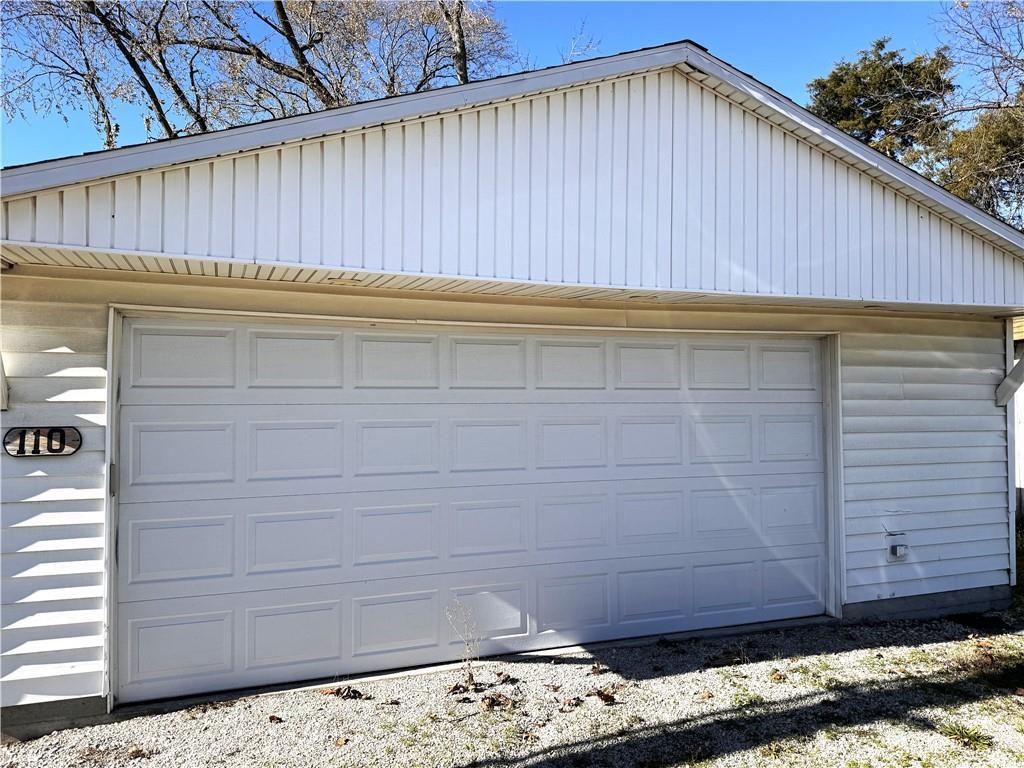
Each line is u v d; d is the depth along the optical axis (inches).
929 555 254.7
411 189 157.3
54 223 130.8
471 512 204.5
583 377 218.5
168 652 174.6
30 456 158.6
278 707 171.3
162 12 532.4
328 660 189.2
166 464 175.6
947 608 256.4
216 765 144.6
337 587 190.2
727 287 190.2
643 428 225.0
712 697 180.7
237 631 180.9
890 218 212.1
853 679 193.5
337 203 150.8
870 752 154.6
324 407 190.5
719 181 190.7
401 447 197.9
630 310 220.5
